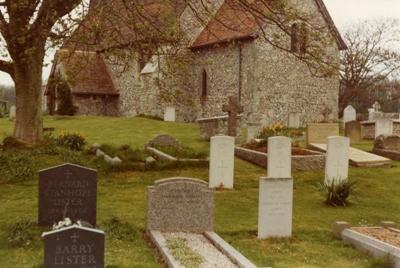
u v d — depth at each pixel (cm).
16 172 1537
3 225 1041
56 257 727
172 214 1020
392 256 877
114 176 1570
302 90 3203
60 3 1436
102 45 1477
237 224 1124
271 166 1445
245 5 1516
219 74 3306
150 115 3472
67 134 1978
